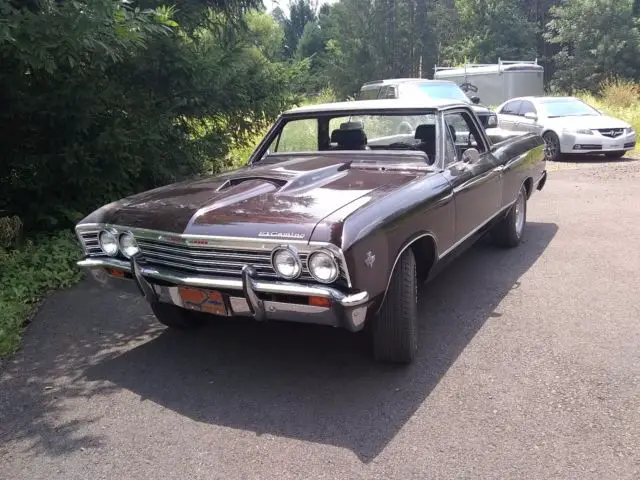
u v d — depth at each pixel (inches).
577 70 1390.3
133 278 156.0
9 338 180.9
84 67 270.4
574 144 549.0
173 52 303.0
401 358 155.3
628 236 278.4
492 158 223.9
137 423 137.6
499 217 241.8
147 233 148.6
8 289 218.2
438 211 167.3
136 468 121.0
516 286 215.8
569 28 1409.9
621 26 1359.5
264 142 220.7
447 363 157.9
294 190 157.0
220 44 347.3
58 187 293.6
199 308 146.9
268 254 132.8
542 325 179.8
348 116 205.3
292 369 159.8
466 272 234.1
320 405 140.9
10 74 255.6
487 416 132.3
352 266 127.6
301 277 131.3
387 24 1579.7
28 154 285.9
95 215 163.5
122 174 294.2
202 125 355.3
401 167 182.4
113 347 180.2
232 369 161.9
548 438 123.2
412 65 1604.3
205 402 145.3
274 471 117.6
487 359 159.2
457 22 1718.8
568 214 333.4
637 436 122.5
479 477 112.3
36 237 276.2
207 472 118.5
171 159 331.6
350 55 1584.6
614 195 380.8
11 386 157.6
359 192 153.3
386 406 138.7
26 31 218.8
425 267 172.1
